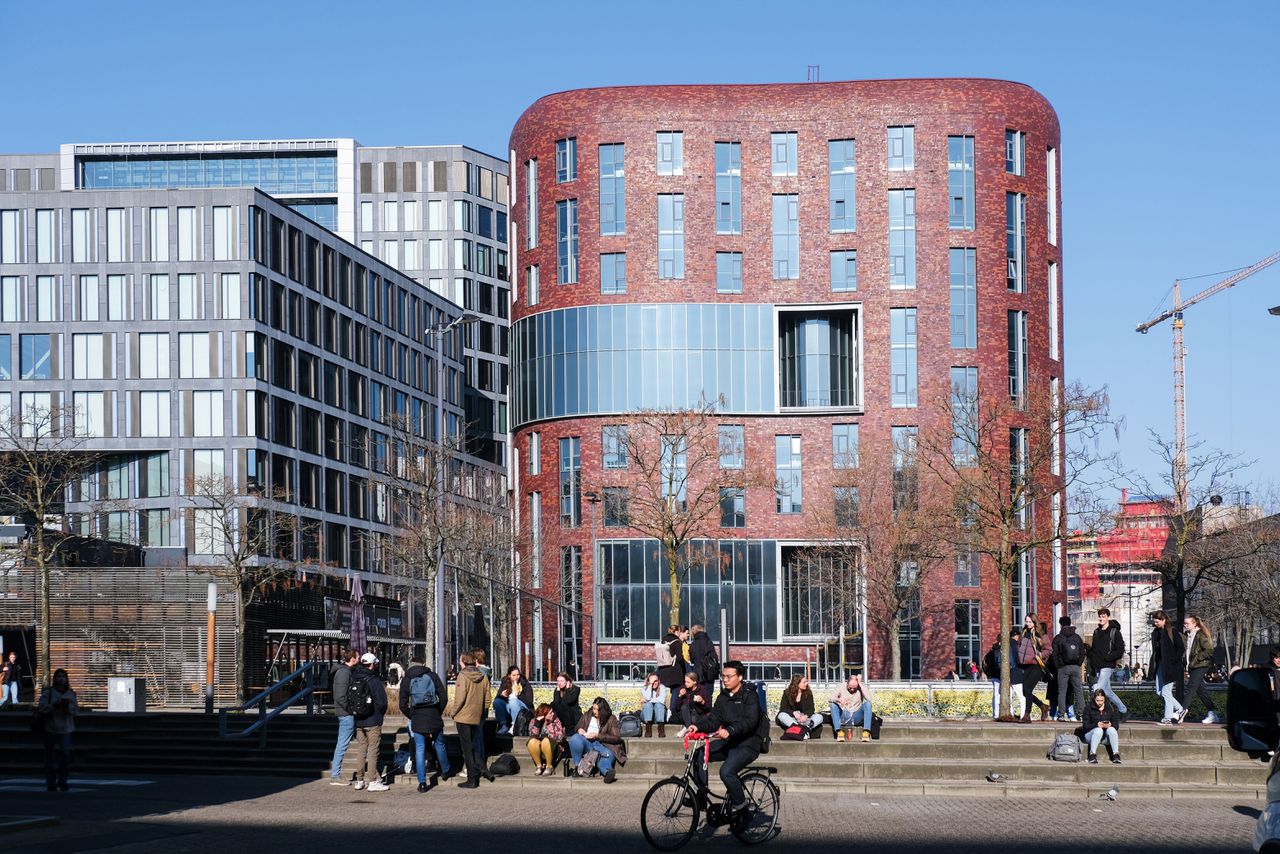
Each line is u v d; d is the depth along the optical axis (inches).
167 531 3799.2
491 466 5492.1
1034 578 3238.2
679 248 3366.1
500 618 3410.4
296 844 774.5
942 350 3312.0
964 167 3353.8
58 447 3238.2
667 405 3312.0
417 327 4970.5
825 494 3307.1
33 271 3905.0
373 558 4372.5
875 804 1034.1
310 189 6013.8
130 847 750.5
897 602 2957.7
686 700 1208.8
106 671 2326.5
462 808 994.1
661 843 772.6
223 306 3853.3
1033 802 1053.2
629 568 3302.2
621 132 3390.7
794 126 3388.3
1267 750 370.3
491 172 6092.5
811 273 3356.3
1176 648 1376.7
